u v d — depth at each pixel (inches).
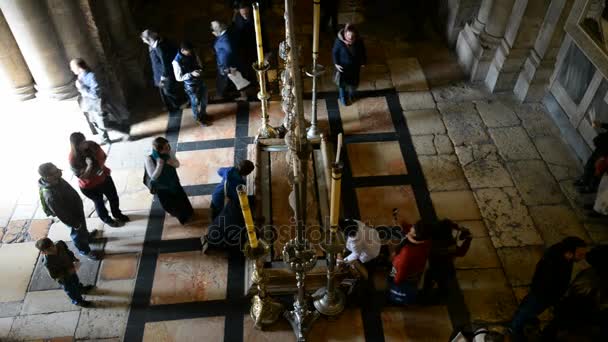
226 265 233.3
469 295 218.7
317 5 219.6
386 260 223.8
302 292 190.4
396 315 212.7
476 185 263.3
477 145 284.8
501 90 316.8
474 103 311.1
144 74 331.3
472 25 326.6
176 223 251.3
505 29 300.8
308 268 163.3
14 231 249.1
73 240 227.1
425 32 368.8
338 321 211.5
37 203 261.9
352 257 209.5
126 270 232.7
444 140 288.5
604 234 239.0
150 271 232.1
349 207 254.2
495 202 255.0
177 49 291.1
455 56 347.3
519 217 247.8
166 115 311.6
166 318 215.2
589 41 247.4
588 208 249.9
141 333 210.7
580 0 251.3
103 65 297.6
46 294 224.8
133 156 285.6
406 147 285.1
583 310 177.0
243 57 300.5
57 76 274.5
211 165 279.6
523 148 281.6
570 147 281.1
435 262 197.0
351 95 312.3
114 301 221.5
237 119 307.1
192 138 296.0
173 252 239.1
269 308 206.5
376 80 330.3
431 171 271.3
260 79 256.4
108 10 295.9
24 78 277.4
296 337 205.8
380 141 289.1
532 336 189.2
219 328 211.2
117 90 308.8
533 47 293.7
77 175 220.1
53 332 211.2
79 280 227.8
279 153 278.1
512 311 213.2
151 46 282.5
